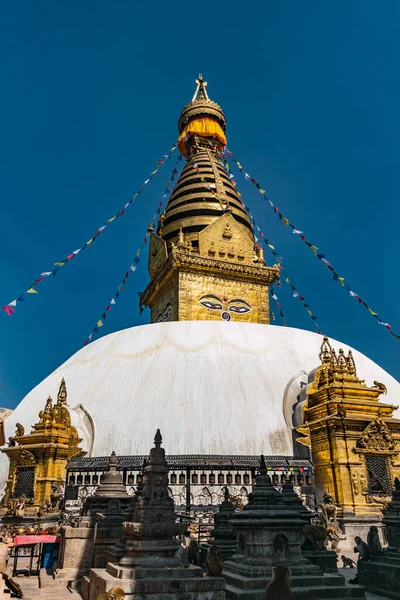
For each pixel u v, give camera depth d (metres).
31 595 10.97
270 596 7.00
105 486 14.44
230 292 46.94
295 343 31.92
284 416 25.47
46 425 23.45
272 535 10.34
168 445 23.22
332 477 20.66
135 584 7.86
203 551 12.64
